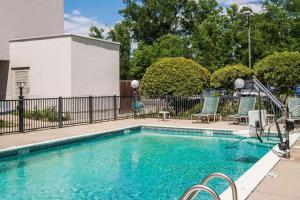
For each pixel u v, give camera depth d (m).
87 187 6.28
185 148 10.05
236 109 14.88
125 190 6.11
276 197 4.65
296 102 12.07
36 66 15.40
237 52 28.45
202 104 15.55
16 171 7.40
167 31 43.09
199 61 28.09
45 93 15.20
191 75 15.87
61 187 6.29
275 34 30.22
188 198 2.99
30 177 6.93
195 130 12.38
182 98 15.87
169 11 43.19
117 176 7.04
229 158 8.73
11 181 6.66
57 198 5.67
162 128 13.04
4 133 10.62
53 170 7.51
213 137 11.89
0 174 7.16
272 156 7.12
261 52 28.30
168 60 16.22
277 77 14.27
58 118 12.88
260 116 8.16
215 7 42.38
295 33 31.08
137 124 13.57
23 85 15.52
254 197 4.65
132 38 43.41
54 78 14.95
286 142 7.14
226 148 9.98
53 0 18.92
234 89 16.39
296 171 5.98
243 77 15.77
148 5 43.12
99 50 16.19
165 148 10.06
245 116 12.99
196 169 7.62
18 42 15.84
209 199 5.42
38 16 18.02
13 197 5.71
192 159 8.64
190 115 15.52
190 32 43.03
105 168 7.70
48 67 15.09
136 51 30.47
